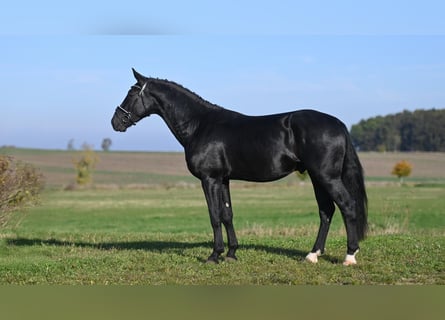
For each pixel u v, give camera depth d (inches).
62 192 2057.1
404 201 1393.9
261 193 1952.5
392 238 499.8
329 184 355.9
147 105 417.4
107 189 2210.9
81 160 2645.2
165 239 581.3
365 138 4195.4
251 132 372.8
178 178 3006.9
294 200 1631.4
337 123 361.7
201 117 402.3
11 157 519.5
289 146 362.3
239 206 1423.5
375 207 1218.6
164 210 1352.1
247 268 374.9
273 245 483.8
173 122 410.6
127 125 424.5
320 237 397.1
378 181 2596.0
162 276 357.4
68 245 520.7
